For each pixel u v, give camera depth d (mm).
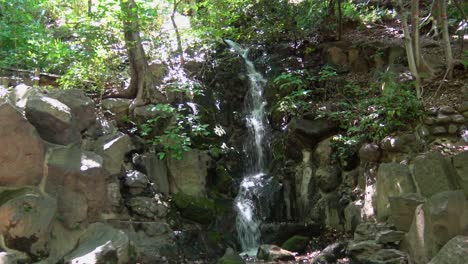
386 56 8016
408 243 4793
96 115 6023
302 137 7016
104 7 6797
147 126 6555
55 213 4582
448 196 4414
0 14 7625
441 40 8578
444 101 6406
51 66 7297
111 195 5395
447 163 4992
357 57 8273
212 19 8766
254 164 7430
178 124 6680
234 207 6664
